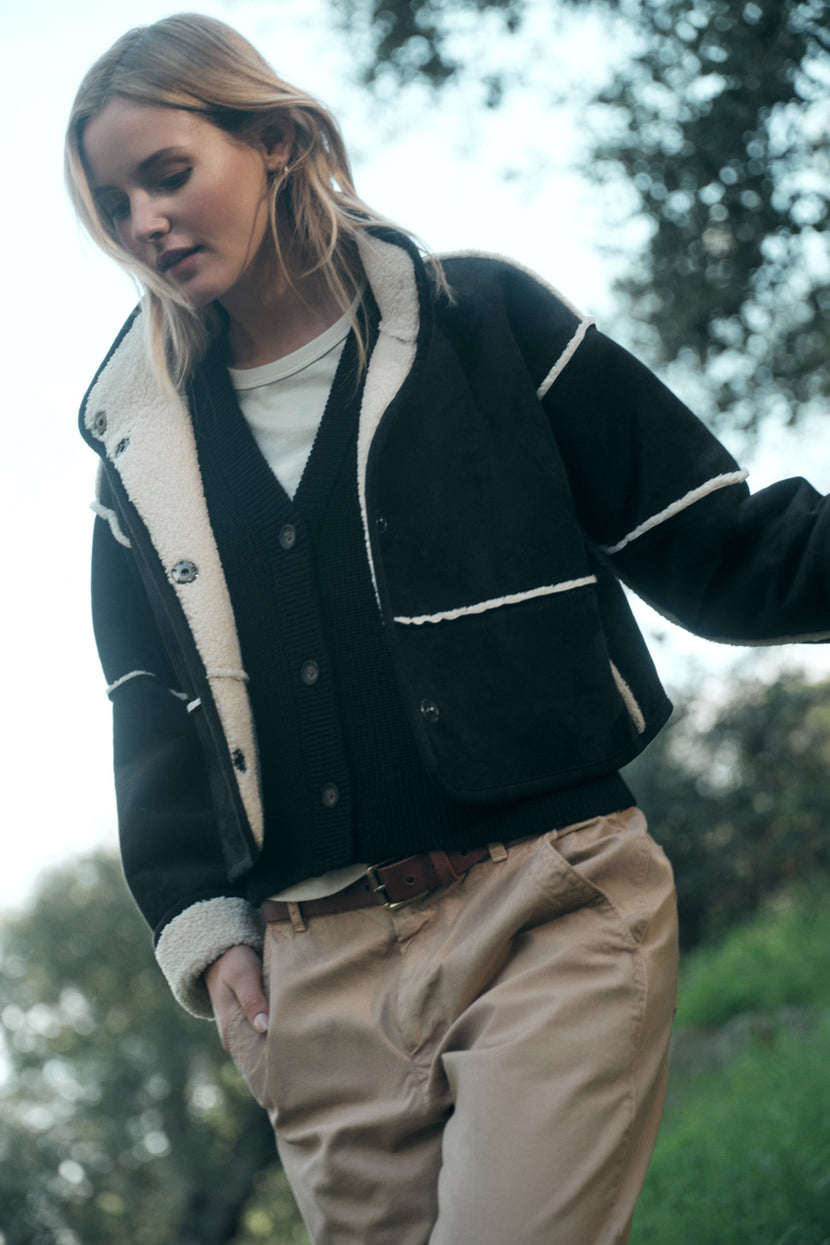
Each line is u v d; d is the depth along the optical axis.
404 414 1.48
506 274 1.59
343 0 4.41
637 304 4.58
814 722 8.80
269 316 1.62
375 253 1.53
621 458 1.50
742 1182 3.08
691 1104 5.23
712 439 1.49
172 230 1.50
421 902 1.46
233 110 1.51
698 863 10.05
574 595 1.46
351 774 1.47
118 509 1.78
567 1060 1.30
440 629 1.43
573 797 1.43
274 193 1.56
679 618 1.51
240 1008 1.60
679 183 4.00
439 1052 1.40
